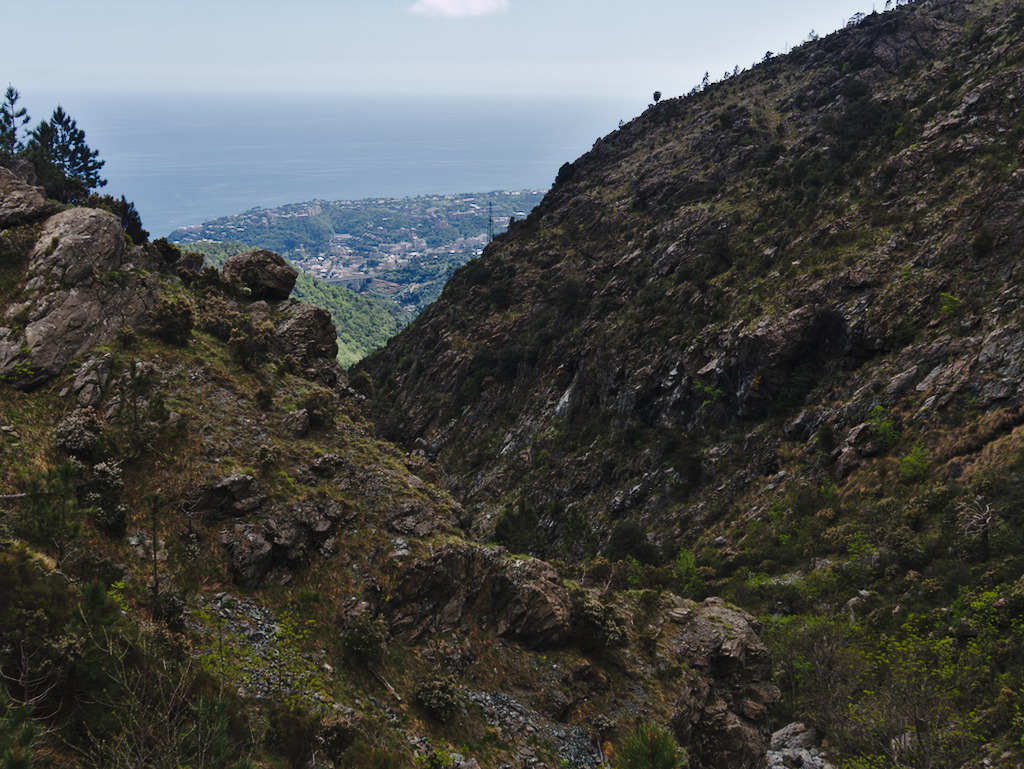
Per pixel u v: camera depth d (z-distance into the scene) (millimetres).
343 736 20766
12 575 17109
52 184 49000
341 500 31047
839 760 31109
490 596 31859
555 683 29812
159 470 27891
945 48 117562
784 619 47562
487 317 125500
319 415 34875
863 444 61219
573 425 94312
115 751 13789
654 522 73062
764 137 118500
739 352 75125
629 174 136000
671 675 32906
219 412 32250
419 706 25656
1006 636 35375
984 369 56531
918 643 37250
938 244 68312
